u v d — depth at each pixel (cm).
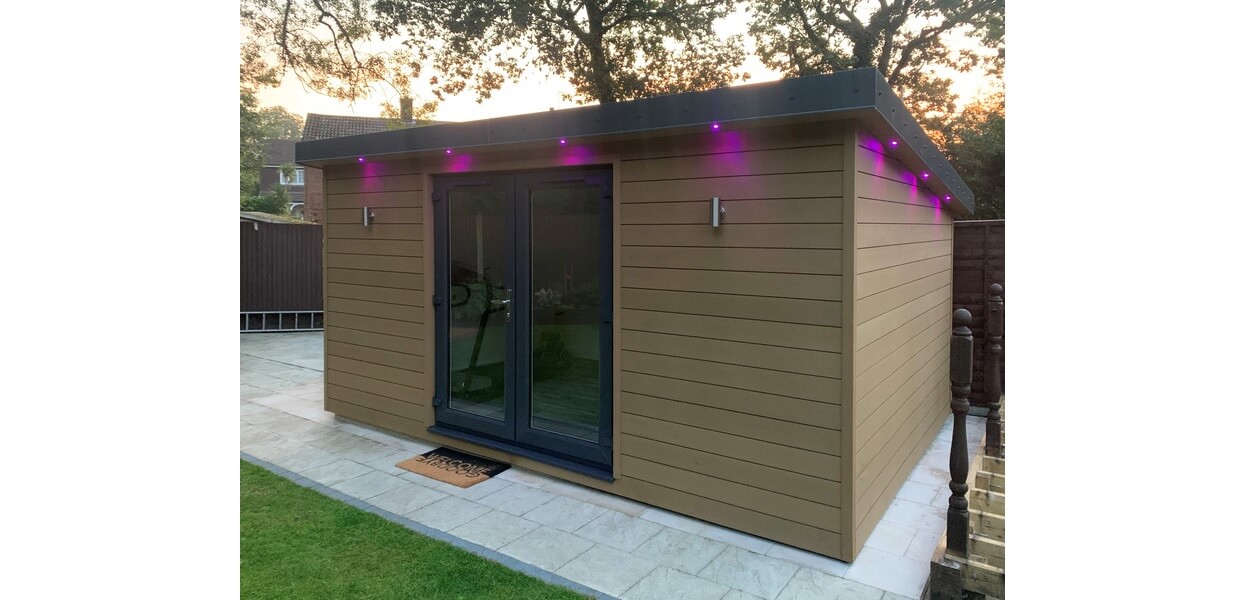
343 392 619
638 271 409
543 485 452
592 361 444
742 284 366
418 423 553
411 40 1683
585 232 441
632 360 415
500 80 1767
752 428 368
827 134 334
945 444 552
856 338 336
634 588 317
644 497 416
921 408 512
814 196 340
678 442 398
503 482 457
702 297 382
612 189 423
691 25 1680
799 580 326
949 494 437
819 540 349
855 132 326
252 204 2767
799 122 335
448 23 1627
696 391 388
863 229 344
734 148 366
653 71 1758
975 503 368
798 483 354
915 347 482
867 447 363
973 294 666
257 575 321
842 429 338
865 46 1616
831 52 1653
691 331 388
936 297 569
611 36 1731
